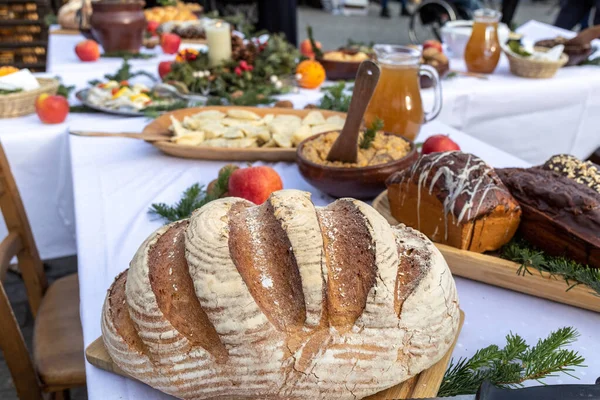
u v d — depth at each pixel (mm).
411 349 555
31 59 3939
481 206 797
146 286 560
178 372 539
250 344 517
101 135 1295
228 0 3852
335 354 527
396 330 545
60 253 1664
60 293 1213
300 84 1976
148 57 2447
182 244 591
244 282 529
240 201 664
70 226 1630
